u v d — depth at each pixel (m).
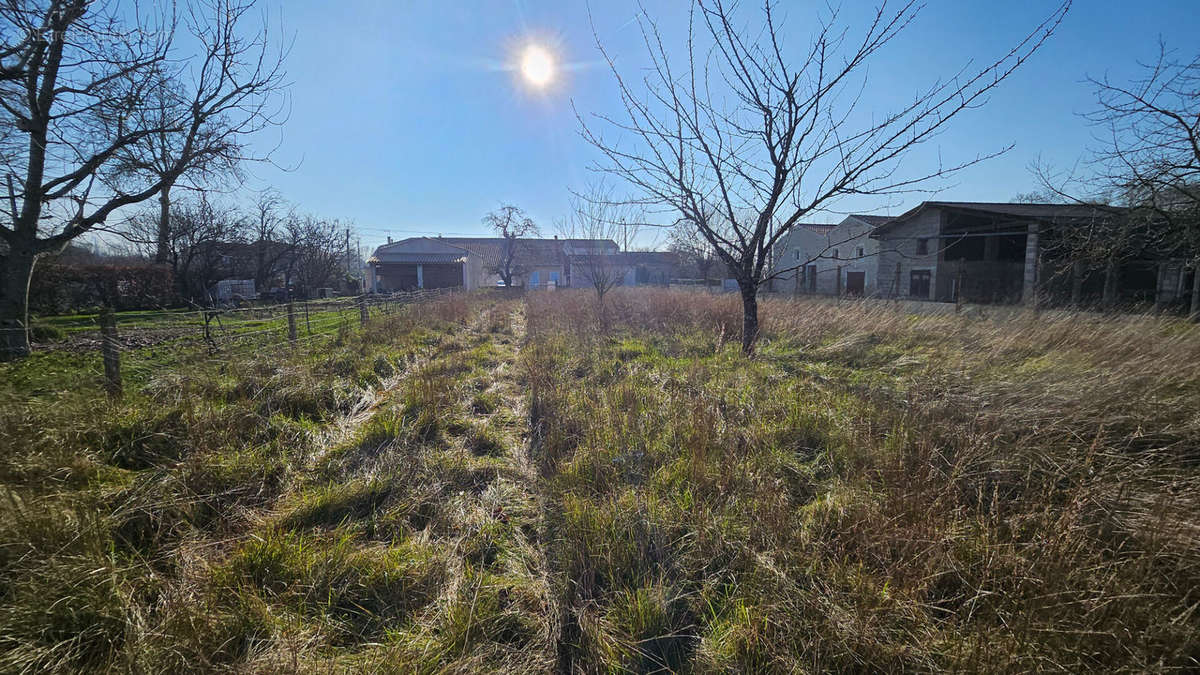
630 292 18.98
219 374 4.96
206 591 2.02
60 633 1.77
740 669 1.72
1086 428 3.34
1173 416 3.36
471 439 3.98
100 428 3.42
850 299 12.97
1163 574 1.93
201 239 19.55
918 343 7.26
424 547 2.46
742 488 2.87
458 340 9.43
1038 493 2.54
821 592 1.98
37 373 5.14
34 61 6.59
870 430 3.52
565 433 3.91
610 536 2.47
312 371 5.55
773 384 5.21
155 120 7.81
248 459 3.27
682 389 5.07
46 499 2.45
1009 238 19.59
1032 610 1.72
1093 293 14.83
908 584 1.94
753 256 6.70
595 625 1.93
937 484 2.60
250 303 19.11
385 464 3.37
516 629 2.00
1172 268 9.90
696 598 2.11
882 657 1.67
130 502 2.60
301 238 26.03
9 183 6.94
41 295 14.66
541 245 47.03
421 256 37.56
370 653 1.81
